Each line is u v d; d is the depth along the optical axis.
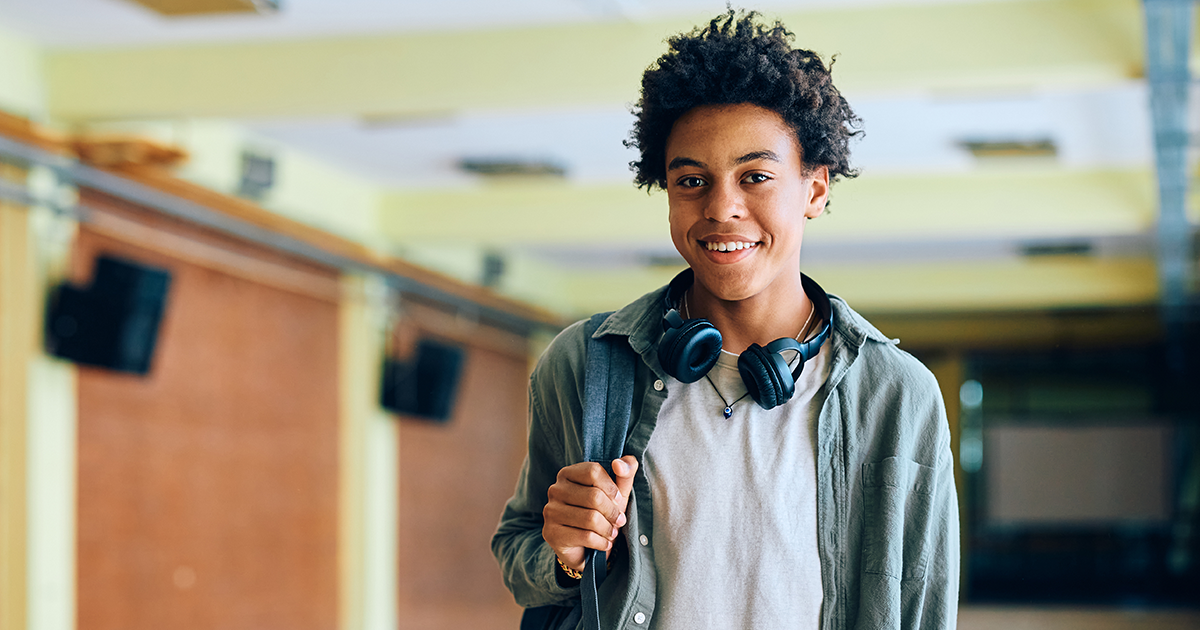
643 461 1.29
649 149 1.32
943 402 1.32
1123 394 15.22
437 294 9.92
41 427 5.59
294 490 8.23
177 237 6.78
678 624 1.25
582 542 1.22
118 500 6.28
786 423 1.28
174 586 6.77
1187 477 14.92
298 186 7.72
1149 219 8.02
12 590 5.50
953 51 4.79
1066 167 8.02
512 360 12.55
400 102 5.21
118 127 5.73
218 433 7.28
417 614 10.08
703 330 1.25
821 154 1.27
